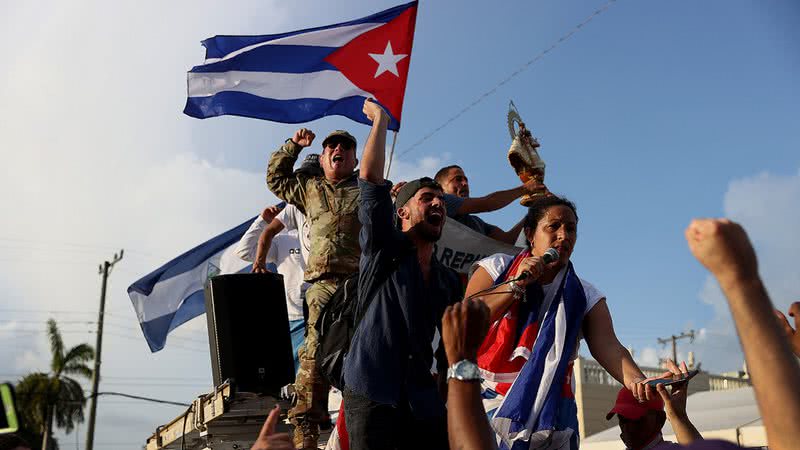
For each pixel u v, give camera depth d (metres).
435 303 4.41
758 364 1.81
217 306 6.53
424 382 4.18
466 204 6.62
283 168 6.88
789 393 1.78
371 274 4.32
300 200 6.77
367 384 4.09
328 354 4.40
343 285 4.48
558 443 4.38
